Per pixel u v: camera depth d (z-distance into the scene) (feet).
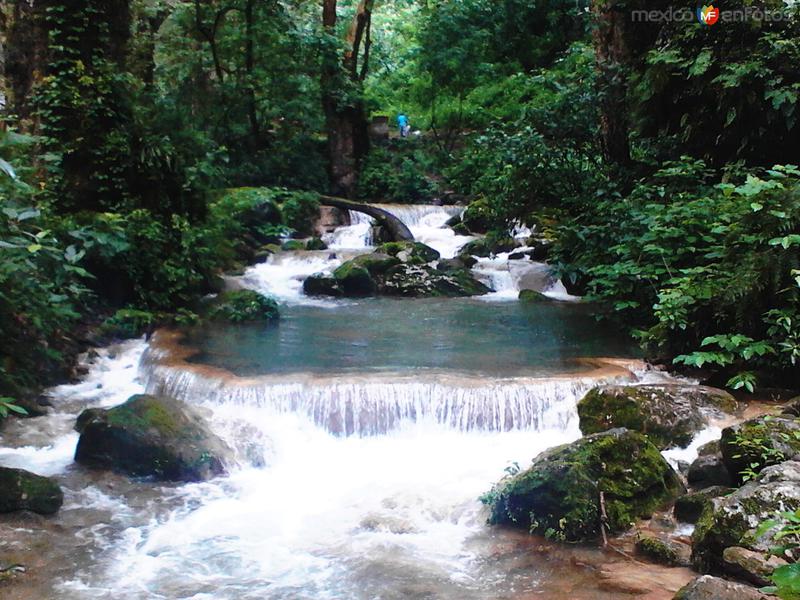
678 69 37.65
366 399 25.76
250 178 70.54
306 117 74.54
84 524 20.15
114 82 40.50
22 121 40.16
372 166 78.95
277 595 16.79
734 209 29.96
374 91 99.60
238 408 26.40
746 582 15.47
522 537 19.40
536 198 48.11
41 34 39.99
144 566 18.10
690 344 29.73
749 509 16.69
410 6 111.96
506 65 95.96
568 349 32.63
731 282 27.37
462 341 34.17
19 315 29.48
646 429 23.81
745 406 25.22
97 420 23.75
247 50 71.82
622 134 46.29
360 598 16.63
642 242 34.47
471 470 23.39
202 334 35.63
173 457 23.04
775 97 32.91
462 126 90.48
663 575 17.15
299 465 24.22
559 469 19.67
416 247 51.96
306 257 52.85
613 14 45.62
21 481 20.67
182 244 41.83
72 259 28.94
